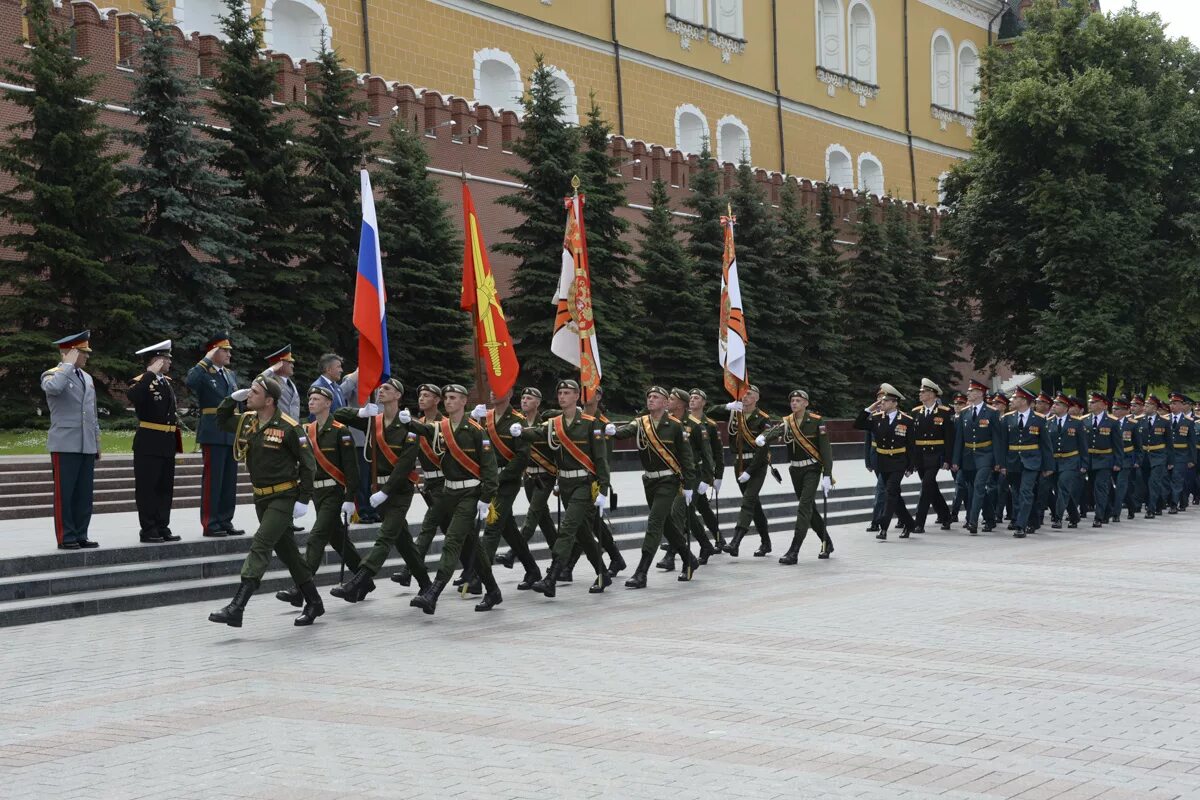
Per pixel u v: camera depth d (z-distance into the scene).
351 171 28.17
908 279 43.69
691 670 8.89
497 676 8.73
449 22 39.44
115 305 23.91
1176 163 43.16
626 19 46.03
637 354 33.00
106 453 20.38
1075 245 39.62
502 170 31.61
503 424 13.09
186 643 10.18
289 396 14.39
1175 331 40.28
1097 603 12.09
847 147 57.09
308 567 11.09
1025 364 43.28
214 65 27.89
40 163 23.98
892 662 9.16
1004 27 67.75
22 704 8.03
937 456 19.66
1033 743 6.84
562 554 12.59
